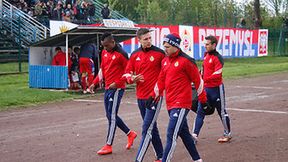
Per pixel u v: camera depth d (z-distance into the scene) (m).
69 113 12.35
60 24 23.00
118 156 7.95
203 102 6.74
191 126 10.44
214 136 9.36
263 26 46.44
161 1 42.00
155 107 7.00
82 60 16.25
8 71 21.59
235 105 13.40
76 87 16.69
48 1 27.77
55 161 7.69
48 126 10.59
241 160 7.63
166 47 6.52
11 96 14.71
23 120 11.38
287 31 37.84
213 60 8.55
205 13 38.66
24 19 25.61
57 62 17.06
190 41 27.67
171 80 6.55
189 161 7.57
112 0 44.75
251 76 22.48
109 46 7.98
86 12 28.70
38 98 14.68
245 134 9.54
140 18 42.66
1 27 25.59
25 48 24.98
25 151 8.37
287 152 8.12
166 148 6.52
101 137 9.41
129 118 11.48
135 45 24.16
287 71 25.23
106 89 8.12
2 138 9.42
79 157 7.91
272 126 10.34
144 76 7.30
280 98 14.84
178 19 35.22
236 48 31.47
